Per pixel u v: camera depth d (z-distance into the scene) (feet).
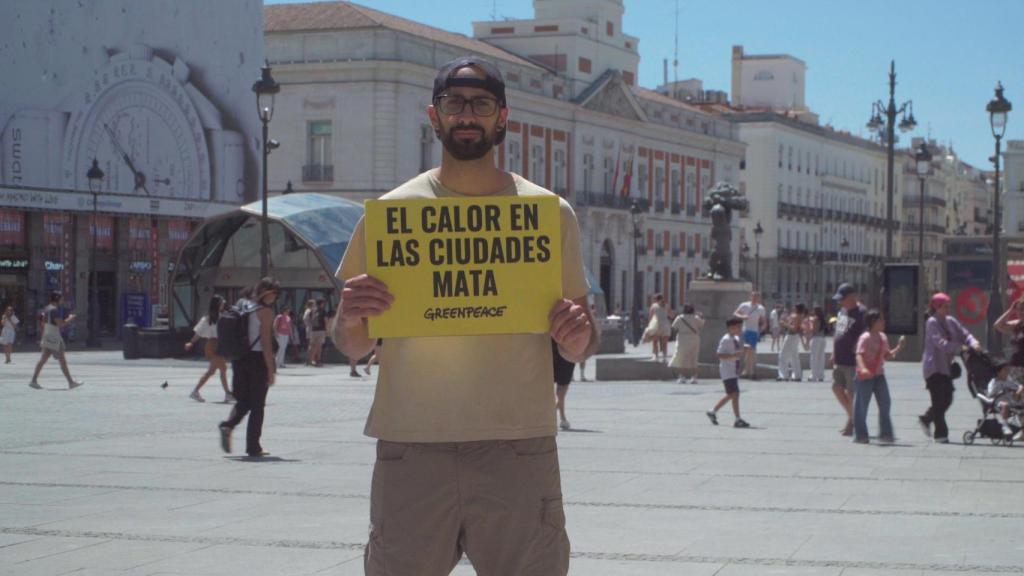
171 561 27.12
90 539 29.48
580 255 15.44
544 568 15.28
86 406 68.13
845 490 38.45
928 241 451.94
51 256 160.15
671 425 61.26
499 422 15.02
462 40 229.66
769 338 230.68
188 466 42.88
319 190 194.18
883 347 52.90
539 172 229.86
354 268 15.35
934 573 26.27
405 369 15.08
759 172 332.80
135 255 171.12
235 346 45.62
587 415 67.31
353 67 192.03
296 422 60.34
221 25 183.01
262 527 31.09
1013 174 377.91
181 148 176.65
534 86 228.84
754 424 62.13
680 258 283.38
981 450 50.44
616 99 252.62
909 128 133.69
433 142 202.28
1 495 36.17
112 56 166.40
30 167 156.56
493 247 14.83
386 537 15.28
